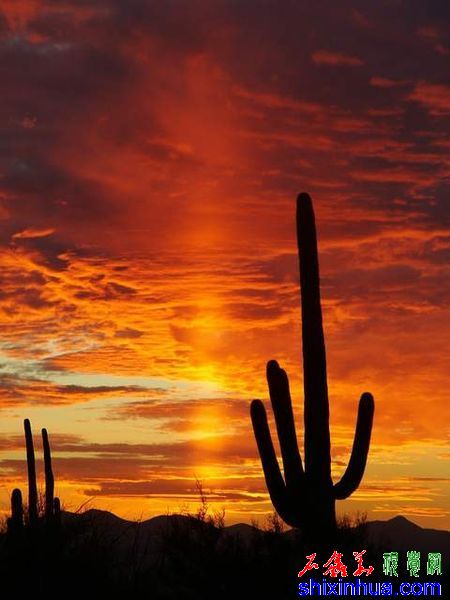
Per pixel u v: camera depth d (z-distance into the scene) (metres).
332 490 17.95
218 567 18.45
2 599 18.95
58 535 19.62
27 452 27.98
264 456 18.02
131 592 18.80
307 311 18.38
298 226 18.69
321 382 18.14
